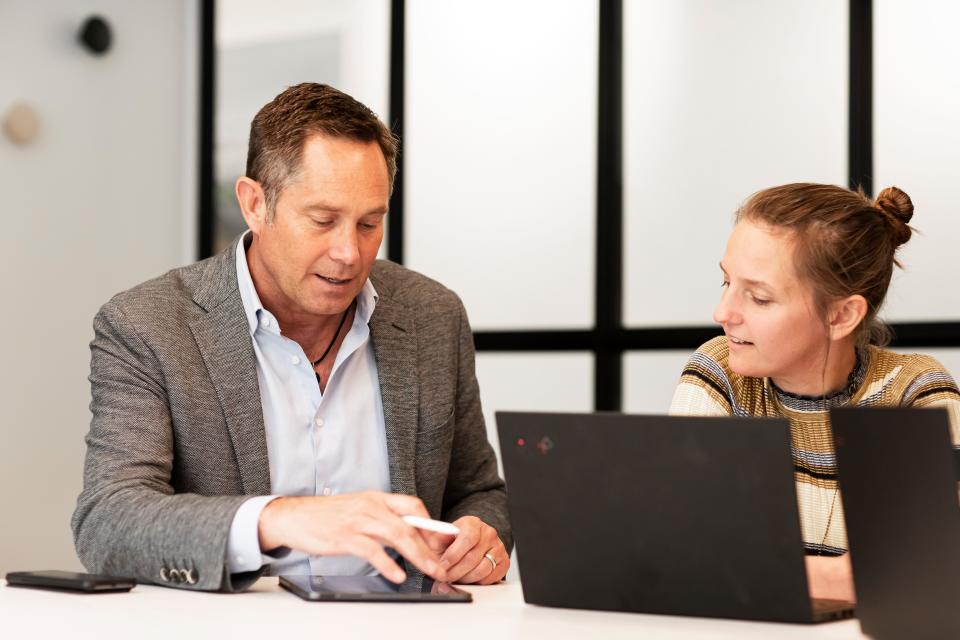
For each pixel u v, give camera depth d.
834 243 1.55
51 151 3.62
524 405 3.71
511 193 3.74
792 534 1.11
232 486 1.70
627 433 1.17
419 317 1.95
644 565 1.19
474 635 1.07
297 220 1.65
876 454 1.03
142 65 3.95
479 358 3.78
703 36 3.49
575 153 3.66
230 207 4.11
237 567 1.36
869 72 3.24
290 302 1.78
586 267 3.64
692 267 3.49
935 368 1.70
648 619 1.17
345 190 1.64
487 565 1.55
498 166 3.77
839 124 3.29
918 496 1.01
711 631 1.10
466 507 1.91
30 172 3.55
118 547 1.44
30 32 3.56
